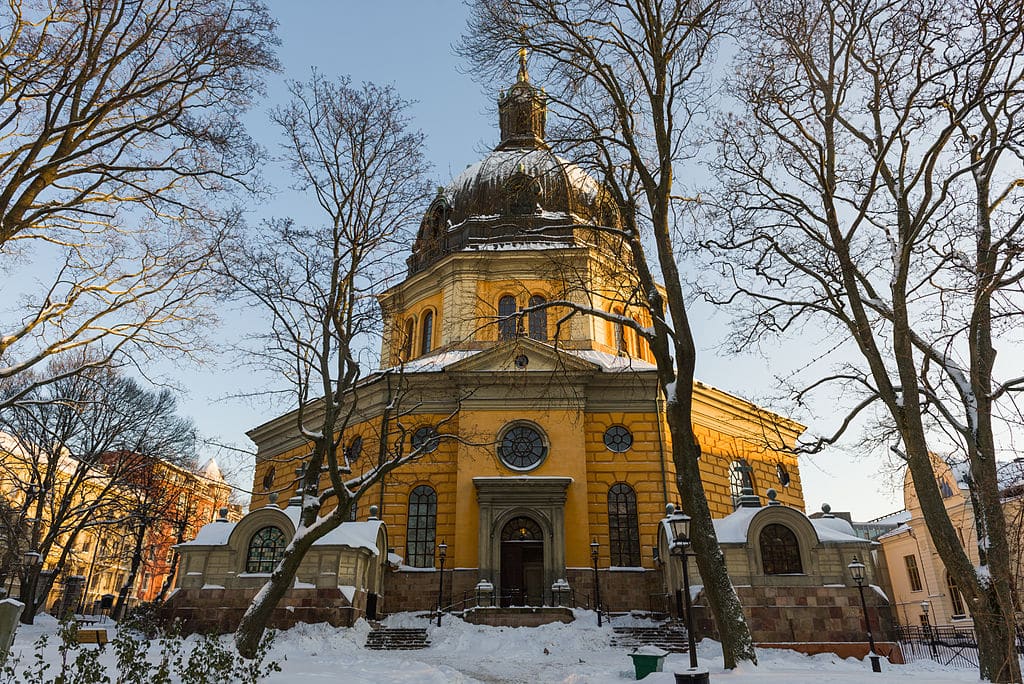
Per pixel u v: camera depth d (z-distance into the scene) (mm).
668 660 18344
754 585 22547
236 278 17609
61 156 14219
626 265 19578
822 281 17281
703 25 16875
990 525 14055
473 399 29812
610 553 27750
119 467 36125
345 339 18484
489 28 17609
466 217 36531
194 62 15914
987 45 14570
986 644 13391
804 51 17641
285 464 35594
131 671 9289
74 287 18109
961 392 15727
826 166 17953
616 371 29328
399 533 28281
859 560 22797
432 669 15805
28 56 14289
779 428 34938
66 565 46094
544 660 19328
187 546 24109
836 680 12297
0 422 30984
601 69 17453
